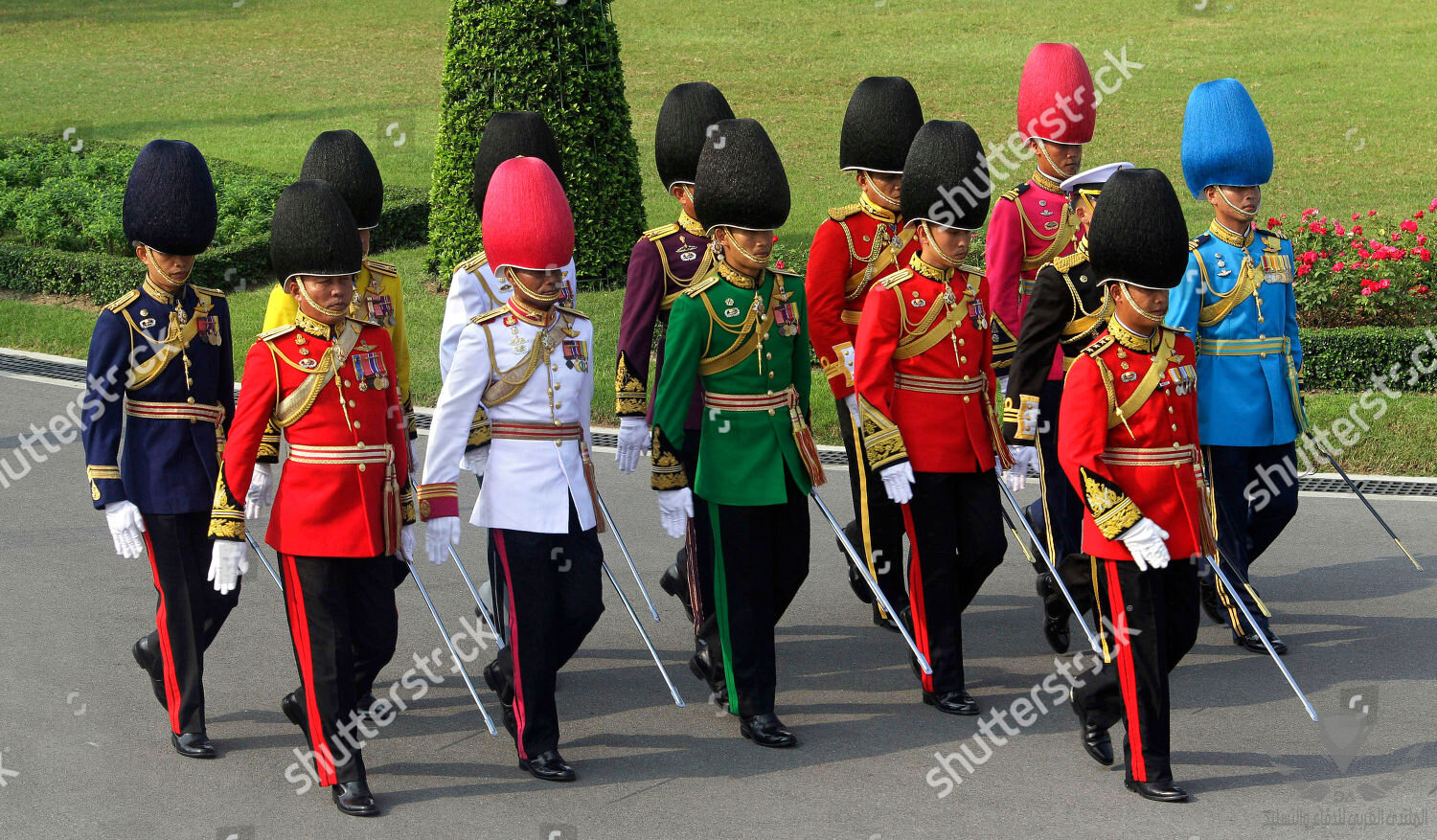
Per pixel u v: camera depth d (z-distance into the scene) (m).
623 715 24.48
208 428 23.16
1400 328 43.47
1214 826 20.45
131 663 26.34
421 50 105.81
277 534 21.22
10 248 55.34
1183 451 21.66
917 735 23.62
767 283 23.61
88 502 35.16
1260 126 26.73
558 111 51.59
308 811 21.05
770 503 23.00
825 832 20.34
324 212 21.02
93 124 82.06
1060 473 27.47
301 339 21.27
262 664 26.39
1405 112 81.38
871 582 24.42
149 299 22.81
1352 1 109.00
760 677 23.23
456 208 53.22
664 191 70.25
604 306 50.12
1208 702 24.69
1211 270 27.06
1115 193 20.98
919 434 24.33
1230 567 27.05
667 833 20.34
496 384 21.95
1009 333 28.28
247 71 99.12
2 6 126.62
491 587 25.16
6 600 29.14
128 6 126.19
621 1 121.44
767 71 96.62
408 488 22.48
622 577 30.92
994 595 30.27
